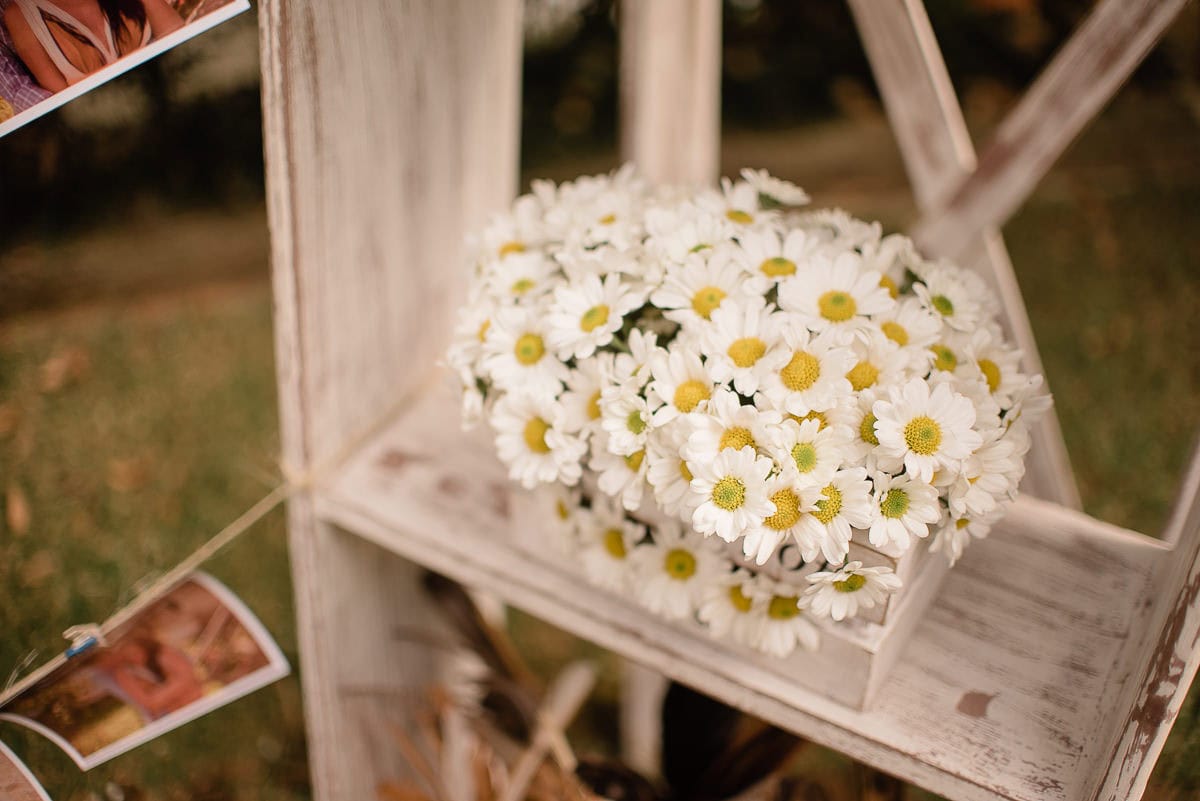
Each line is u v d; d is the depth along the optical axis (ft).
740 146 7.86
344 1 2.57
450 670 3.68
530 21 7.10
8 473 3.85
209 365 5.66
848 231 2.50
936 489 2.25
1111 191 7.22
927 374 2.33
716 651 2.57
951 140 3.36
